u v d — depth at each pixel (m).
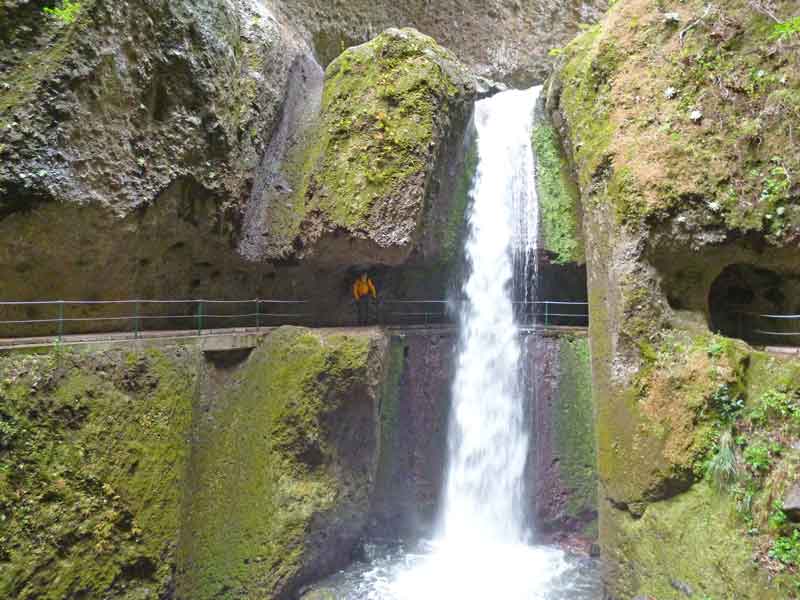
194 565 9.09
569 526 12.54
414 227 11.64
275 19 14.48
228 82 11.46
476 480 13.27
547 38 22.16
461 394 13.58
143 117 9.86
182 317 11.97
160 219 10.52
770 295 10.32
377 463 11.92
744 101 8.99
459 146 14.19
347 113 12.21
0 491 6.81
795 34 8.77
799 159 8.56
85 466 7.64
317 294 14.17
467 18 21.02
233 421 10.27
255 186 12.47
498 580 10.59
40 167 8.23
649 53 10.00
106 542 7.66
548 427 13.02
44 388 7.54
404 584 10.37
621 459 9.07
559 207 14.27
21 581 6.77
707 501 7.81
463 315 15.22
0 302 8.72
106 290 10.33
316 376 9.98
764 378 8.12
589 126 10.68
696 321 9.14
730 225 8.76
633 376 9.05
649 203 9.02
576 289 14.93
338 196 11.86
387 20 19.16
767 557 6.90
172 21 10.12
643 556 8.35
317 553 10.20
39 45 8.37
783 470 7.25
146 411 8.61
